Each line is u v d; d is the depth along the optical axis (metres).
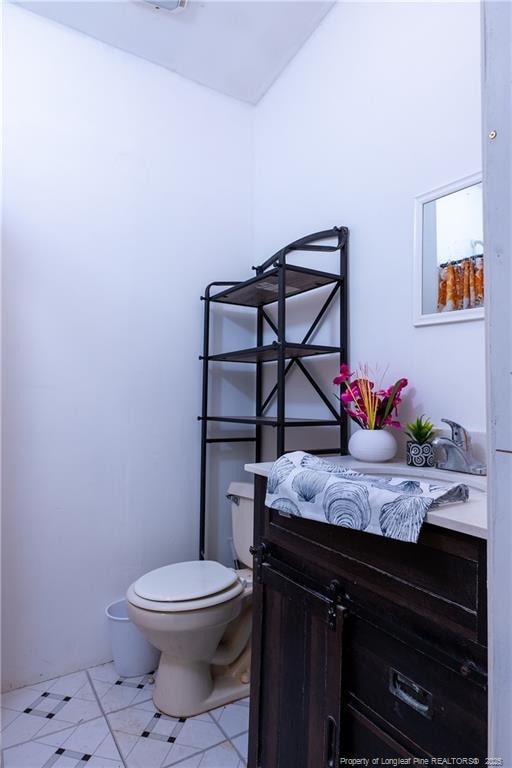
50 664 1.63
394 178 1.42
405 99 1.39
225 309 2.12
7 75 1.62
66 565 1.68
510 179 0.53
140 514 1.85
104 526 1.76
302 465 1.00
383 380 1.43
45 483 1.65
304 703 0.96
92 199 1.78
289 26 1.78
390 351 1.41
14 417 1.59
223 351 2.11
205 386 1.94
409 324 1.35
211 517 2.04
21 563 1.59
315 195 1.79
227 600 1.46
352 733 0.85
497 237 0.54
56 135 1.71
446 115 1.25
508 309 0.53
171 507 1.92
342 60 1.66
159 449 1.90
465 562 0.66
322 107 1.76
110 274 1.81
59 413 1.68
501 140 0.54
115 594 1.78
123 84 1.88
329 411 1.68
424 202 1.31
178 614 1.37
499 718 0.53
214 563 1.72
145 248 1.90
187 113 2.05
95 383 1.76
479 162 1.16
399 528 0.72
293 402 1.89
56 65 1.72
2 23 1.62
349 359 1.58
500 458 0.54
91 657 1.71
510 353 0.53
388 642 0.78
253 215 2.23
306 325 1.83
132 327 1.86
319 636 0.93
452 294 1.22
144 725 1.40
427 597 0.72
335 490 0.84
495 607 0.54
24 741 1.32
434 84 1.29
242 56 1.93
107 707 1.48
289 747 1.00
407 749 0.73
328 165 1.72
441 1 1.28
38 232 1.66
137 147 1.90
